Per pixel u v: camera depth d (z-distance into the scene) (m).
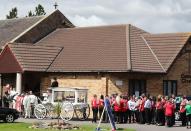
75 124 33.47
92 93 43.31
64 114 37.59
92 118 39.25
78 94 38.03
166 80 44.72
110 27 49.50
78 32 51.06
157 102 35.72
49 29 53.53
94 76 43.34
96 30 50.00
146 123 36.28
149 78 43.84
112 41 46.94
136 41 46.62
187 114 33.72
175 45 46.06
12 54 46.00
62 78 45.28
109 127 31.62
